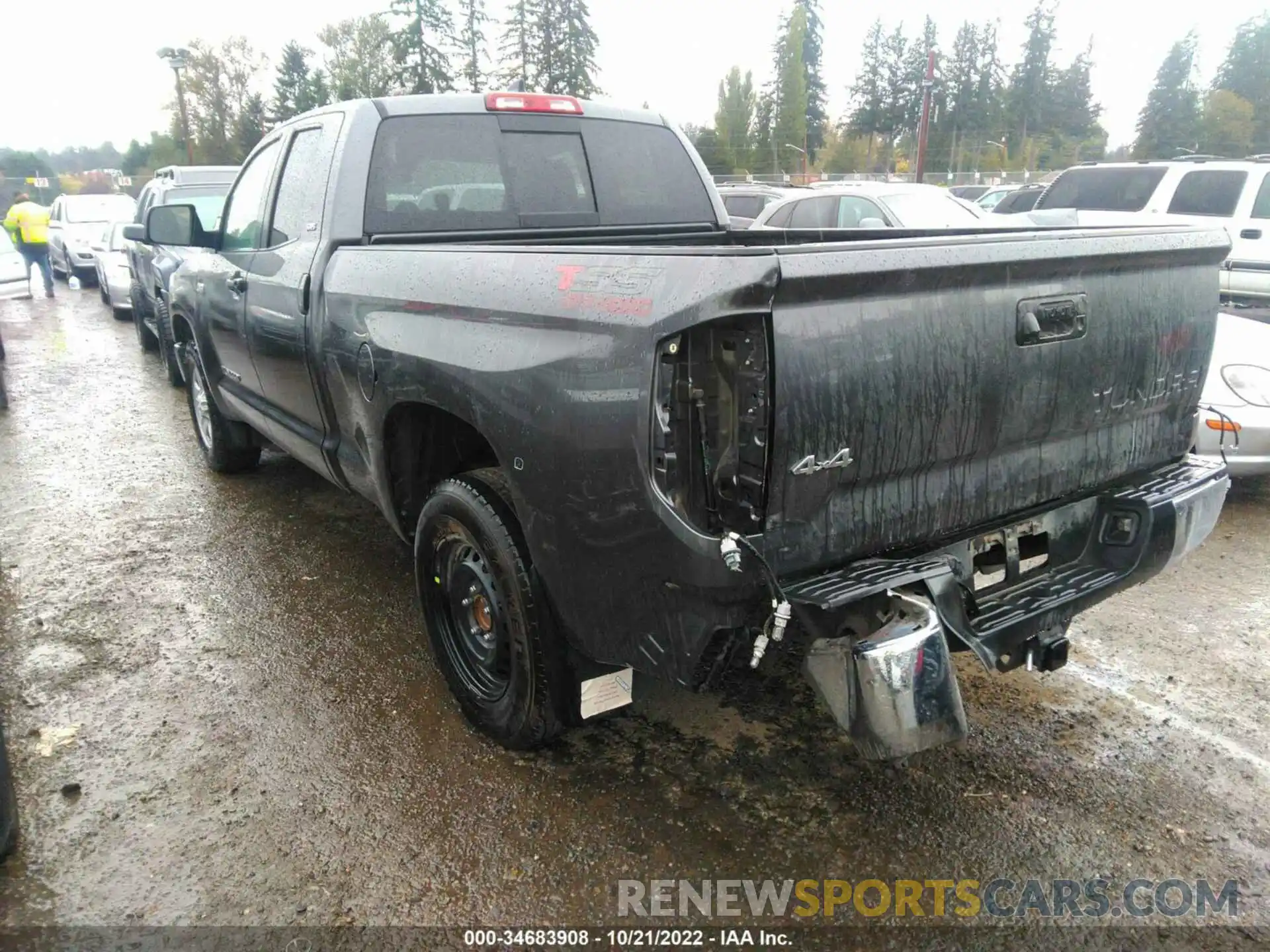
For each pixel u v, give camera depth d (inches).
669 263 82.5
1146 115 3181.6
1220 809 107.4
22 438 278.1
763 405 79.2
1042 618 97.5
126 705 130.1
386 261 123.7
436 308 110.2
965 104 3112.7
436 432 128.8
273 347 160.2
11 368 394.3
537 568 100.5
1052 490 105.3
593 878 97.1
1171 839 102.6
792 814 106.8
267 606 162.1
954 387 90.6
